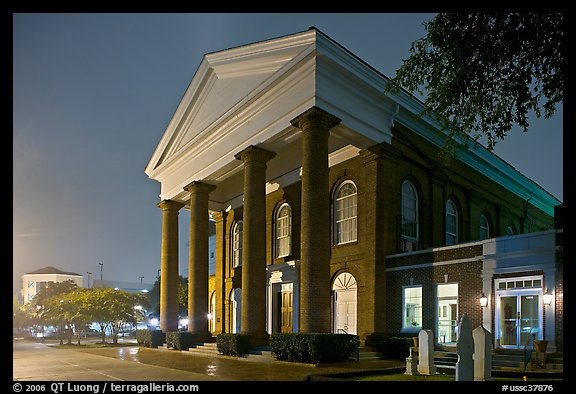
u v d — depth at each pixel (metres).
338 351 17.80
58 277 111.12
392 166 23.30
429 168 26.00
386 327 21.81
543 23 10.84
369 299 22.28
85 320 40.91
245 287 22.47
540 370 14.88
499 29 11.46
